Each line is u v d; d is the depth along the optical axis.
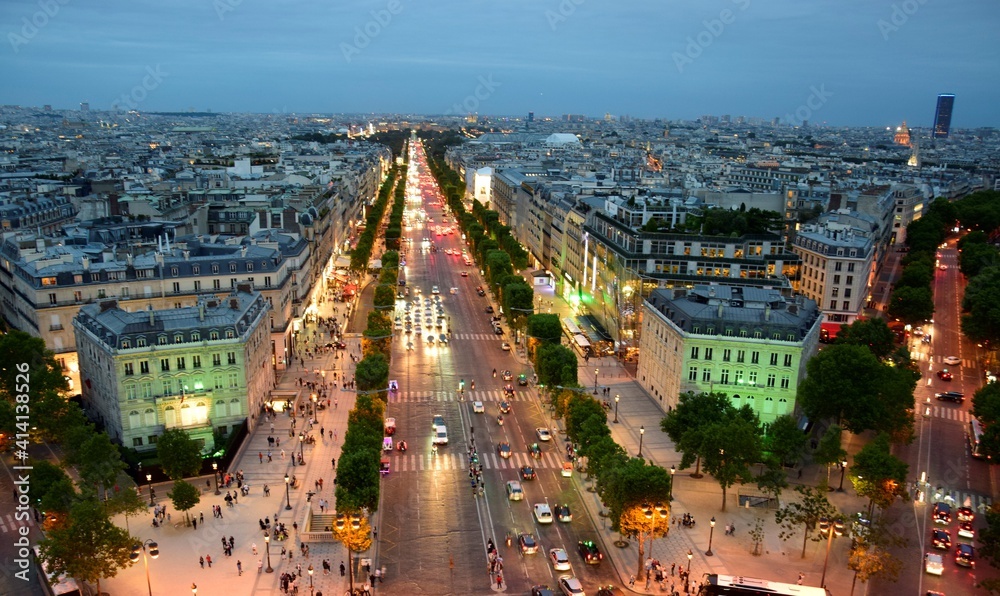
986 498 174.38
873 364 184.25
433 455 189.75
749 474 160.50
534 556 146.88
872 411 180.12
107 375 183.88
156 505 160.62
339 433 199.88
